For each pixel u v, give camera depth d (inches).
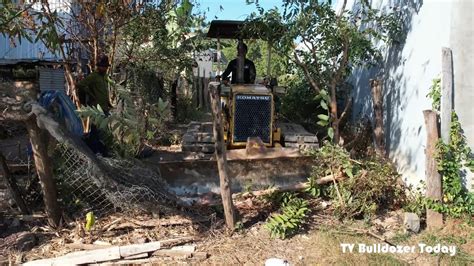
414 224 225.5
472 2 231.9
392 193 250.5
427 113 236.4
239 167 250.4
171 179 244.8
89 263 190.4
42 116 194.9
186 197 238.8
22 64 467.2
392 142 304.5
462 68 234.7
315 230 225.5
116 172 222.8
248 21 302.0
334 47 301.7
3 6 244.2
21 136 303.6
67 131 203.3
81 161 219.1
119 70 424.8
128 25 391.2
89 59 409.1
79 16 381.4
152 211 223.3
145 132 269.0
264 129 279.4
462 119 235.5
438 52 250.5
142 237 209.9
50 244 202.8
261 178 253.3
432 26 257.9
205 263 194.7
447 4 241.3
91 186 224.7
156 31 400.8
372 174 244.1
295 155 255.8
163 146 373.1
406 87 287.7
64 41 388.2
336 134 305.9
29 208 225.1
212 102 213.5
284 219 219.0
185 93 661.9
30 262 186.5
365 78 363.9
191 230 218.7
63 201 224.4
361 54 304.3
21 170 236.1
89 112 229.0
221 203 233.1
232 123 275.6
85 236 208.4
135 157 253.4
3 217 217.9
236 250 205.0
